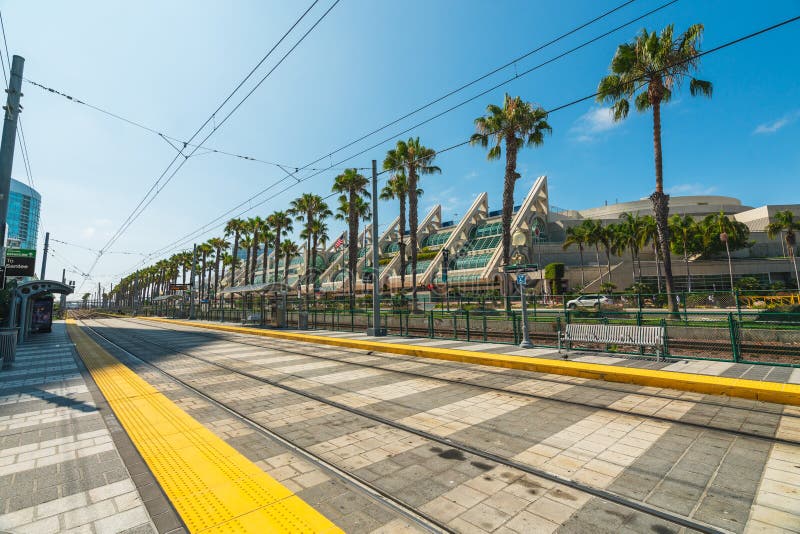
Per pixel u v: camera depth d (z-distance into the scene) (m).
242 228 59.00
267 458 4.51
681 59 18.06
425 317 20.39
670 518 3.12
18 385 8.59
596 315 12.14
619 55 20.05
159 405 6.75
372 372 9.78
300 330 23.02
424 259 72.69
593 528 3.04
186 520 3.08
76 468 4.16
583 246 67.06
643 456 4.38
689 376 7.68
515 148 24.80
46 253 34.31
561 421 5.66
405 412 6.25
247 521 3.07
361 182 36.69
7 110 10.69
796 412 5.80
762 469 3.99
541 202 74.69
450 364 10.74
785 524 3.01
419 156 32.59
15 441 5.00
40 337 23.09
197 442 4.89
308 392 7.74
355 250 35.91
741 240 54.50
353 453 4.62
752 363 8.95
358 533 2.98
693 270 55.41
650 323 11.47
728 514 3.18
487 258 63.31
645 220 55.62
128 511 3.27
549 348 12.35
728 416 5.71
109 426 5.61
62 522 3.10
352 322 20.84
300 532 2.93
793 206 64.62
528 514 3.25
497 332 16.09
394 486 3.77
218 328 28.98
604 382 8.12
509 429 5.35
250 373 9.98
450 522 3.13
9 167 10.71
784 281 54.47
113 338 22.34
